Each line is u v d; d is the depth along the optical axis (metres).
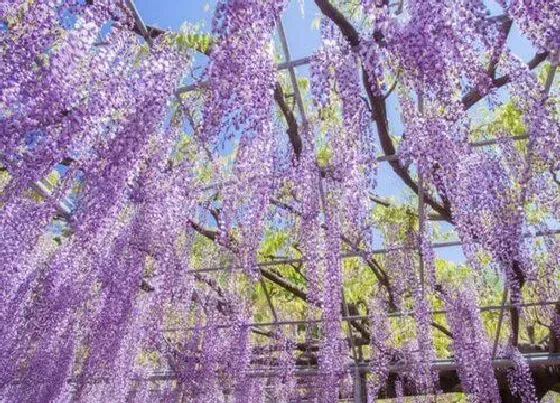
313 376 5.70
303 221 3.40
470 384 4.75
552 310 4.93
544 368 5.75
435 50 1.95
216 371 4.85
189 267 4.30
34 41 2.07
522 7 1.83
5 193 2.21
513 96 2.66
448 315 5.02
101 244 3.30
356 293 6.04
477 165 3.21
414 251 4.79
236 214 3.00
